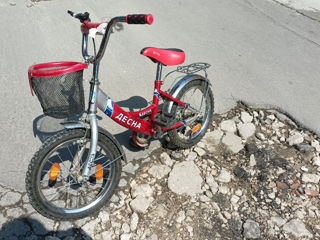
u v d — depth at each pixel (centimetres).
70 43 427
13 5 499
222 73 403
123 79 378
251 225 238
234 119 338
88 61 195
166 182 266
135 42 446
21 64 380
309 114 348
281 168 287
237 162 291
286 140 318
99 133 210
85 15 193
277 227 240
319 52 461
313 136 324
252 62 429
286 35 498
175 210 246
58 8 503
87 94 349
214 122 332
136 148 291
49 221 229
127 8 526
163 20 509
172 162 283
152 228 232
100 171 232
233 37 482
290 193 266
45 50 409
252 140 315
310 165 293
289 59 442
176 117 270
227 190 265
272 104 359
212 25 509
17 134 294
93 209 233
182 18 521
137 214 239
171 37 467
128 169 272
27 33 438
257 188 269
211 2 584
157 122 250
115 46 434
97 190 254
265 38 486
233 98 364
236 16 543
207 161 289
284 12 571
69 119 315
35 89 181
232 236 233
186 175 271
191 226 236
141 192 255
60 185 254
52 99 182
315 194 266
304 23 537
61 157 274
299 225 241
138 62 408
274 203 257
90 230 227
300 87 389
